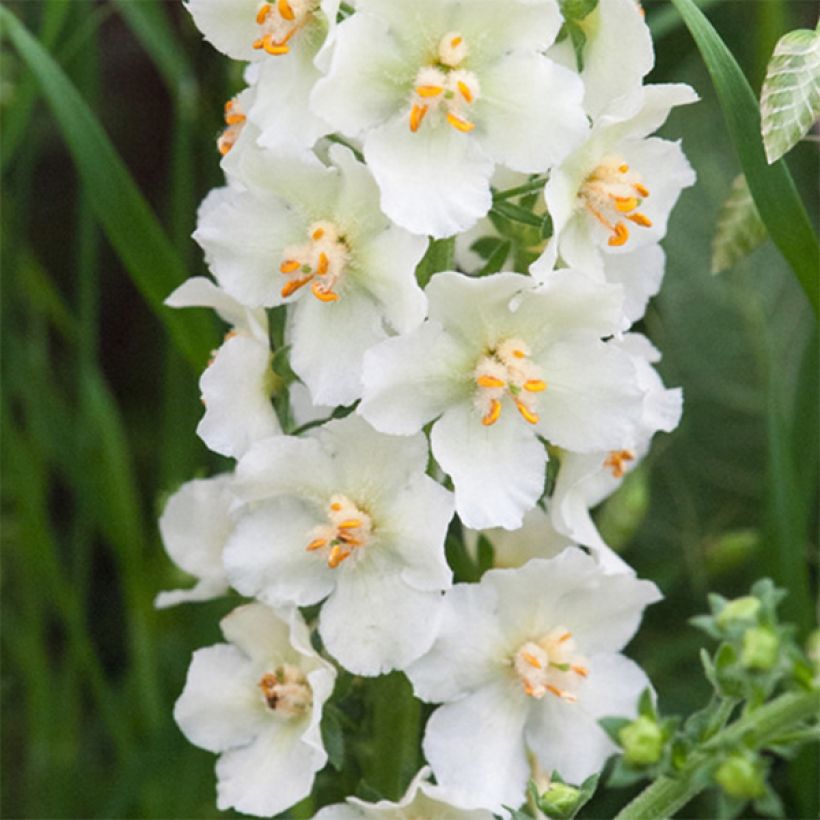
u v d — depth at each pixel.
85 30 0.46
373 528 0.36
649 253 0.38
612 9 0.36
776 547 0.44
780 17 0.46
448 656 0.37
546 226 0.36
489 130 0.35
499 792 0.37
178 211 0.47
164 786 0.46
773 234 0.38
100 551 0.53
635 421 0.36
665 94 0.36
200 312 0.42
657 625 0.49
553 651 0.37
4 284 0.47
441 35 0.35
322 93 0.35
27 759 0.49
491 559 0.39
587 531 0.38
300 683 0.37
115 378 0.55
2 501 0.49
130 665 0.49
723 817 0.36
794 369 0.50
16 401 0.51
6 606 0.49
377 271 0.36
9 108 0.45
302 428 0.38
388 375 0.35
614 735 0.36
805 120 0.36
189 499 0.39
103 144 0.41
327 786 0.40
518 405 0.36
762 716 0.36
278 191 0.36
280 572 0.37
